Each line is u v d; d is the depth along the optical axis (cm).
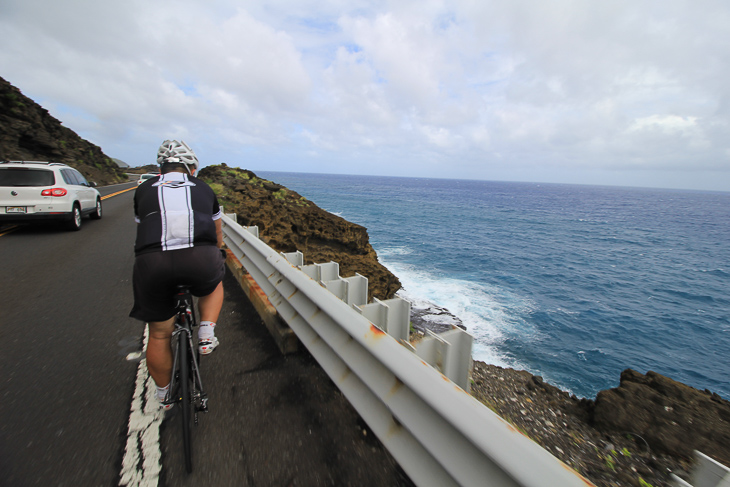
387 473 185
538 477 86
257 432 214
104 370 288
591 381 1234
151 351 203
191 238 192
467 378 185
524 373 434
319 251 853
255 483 178
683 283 2941
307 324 260
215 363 294
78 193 942
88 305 433
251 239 420
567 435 260
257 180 2153
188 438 181
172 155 217
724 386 1410
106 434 213
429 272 2372
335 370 209
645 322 1978
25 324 375
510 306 1839
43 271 573
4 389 258
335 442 207
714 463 119
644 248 4600
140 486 175
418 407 138
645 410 261
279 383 267
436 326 1312
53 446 201
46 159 2658
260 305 367
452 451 118
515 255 3409
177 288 196
